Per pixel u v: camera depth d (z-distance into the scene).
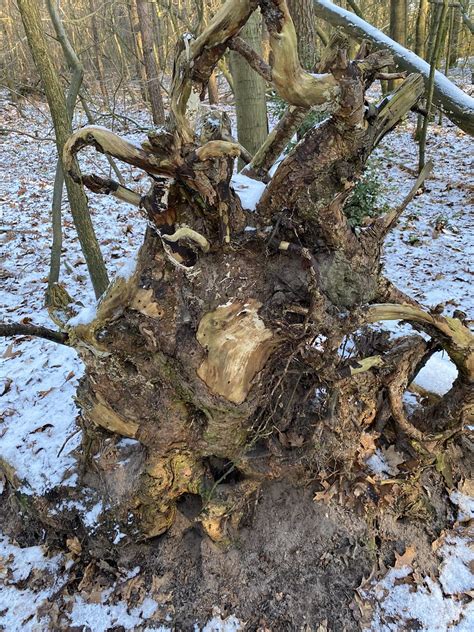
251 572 2.23
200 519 2.16
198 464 2.17
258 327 1.75
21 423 2.95
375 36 5.23
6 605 2.27
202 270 1.74
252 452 2.12
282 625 2.08
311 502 2.32
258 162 2.06
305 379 2.14
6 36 11.29
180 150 1.44
